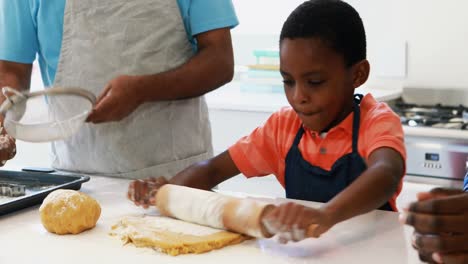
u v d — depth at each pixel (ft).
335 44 3.70
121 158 4.87
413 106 8.25
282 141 4.25
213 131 8.09
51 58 4.96
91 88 4.84
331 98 3.78
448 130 6.81
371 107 4.02
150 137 4.87
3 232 3.44
